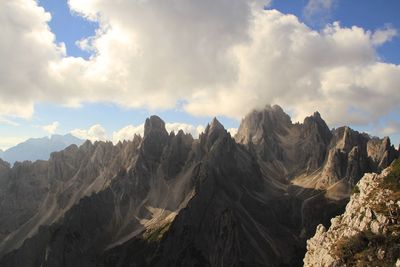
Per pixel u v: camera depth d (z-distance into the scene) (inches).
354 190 5403.5
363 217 4640.8
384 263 4148.6
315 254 5027.1
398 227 4325.8
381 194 4756.4
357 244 4429.1
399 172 4894.2
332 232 4990.2
